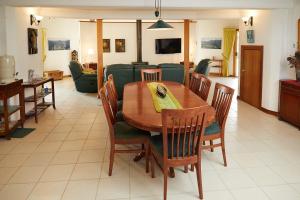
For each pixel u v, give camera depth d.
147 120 2.80
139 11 7.82
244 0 5.64
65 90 9.33
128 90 4.41
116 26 12.36
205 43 13.36
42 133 4.88
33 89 5.96
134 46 12.62
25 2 5.13
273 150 4.04
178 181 3.19
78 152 4.04
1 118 5.01
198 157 2.76
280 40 5.83
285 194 2.89
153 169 3.25
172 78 7.18
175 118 2.54
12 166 3.59
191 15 8.02
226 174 3.33
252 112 6.30
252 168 3.48
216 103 3.60
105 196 2.89
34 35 6.30
